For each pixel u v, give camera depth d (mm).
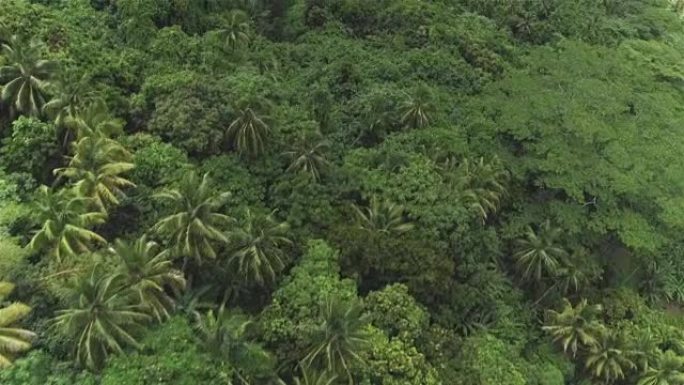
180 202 28109
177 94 35219
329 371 25875
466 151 39781
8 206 28531
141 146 33156
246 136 34281
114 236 30203
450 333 31406
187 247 27453
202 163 34188
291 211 33094
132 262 25906
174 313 27422
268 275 29750
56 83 32781
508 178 39594
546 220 38812
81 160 29359
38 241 26453
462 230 34000
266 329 27844
